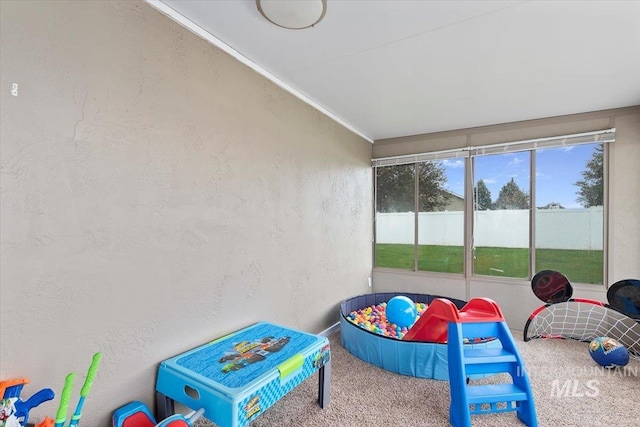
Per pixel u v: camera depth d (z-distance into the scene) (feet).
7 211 3.62
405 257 13.64
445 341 7.86
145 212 5.06
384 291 13.80
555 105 9.80
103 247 4.51
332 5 5.23
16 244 3.69
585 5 5.23
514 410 5.98
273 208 7.94
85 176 4.30
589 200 10.43
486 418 6.09
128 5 4.82
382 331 9.86
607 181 10.09
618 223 9.93
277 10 5.27
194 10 5.37
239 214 6.89
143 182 5.02
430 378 7.59
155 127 5.20
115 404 4.67
